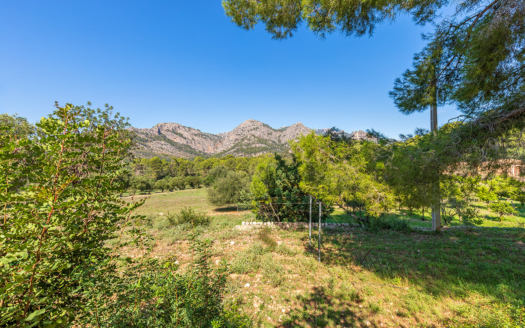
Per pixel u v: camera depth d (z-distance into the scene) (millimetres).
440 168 4527
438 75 5516
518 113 3797
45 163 1847
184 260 6590
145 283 2730
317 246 8117
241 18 5609
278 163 12562
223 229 11242
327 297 4477
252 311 3994
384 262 6297
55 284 2002
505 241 7562
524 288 4242
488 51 3850
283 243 8578
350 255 6992
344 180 6172
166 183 48031
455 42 4961
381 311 3926
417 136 5129
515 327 2865
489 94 4340
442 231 10016
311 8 5137
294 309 4078
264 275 5574
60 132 1834
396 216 12680
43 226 1620
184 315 2559
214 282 3225
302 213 12234
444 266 5723
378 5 4777
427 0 4805
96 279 2275
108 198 2330
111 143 2191
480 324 3211
